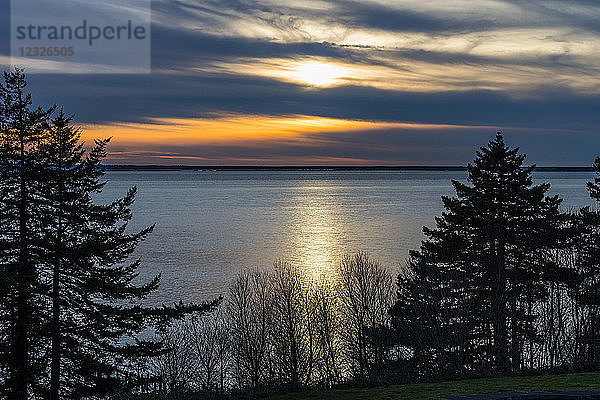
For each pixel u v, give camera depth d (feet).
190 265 357.20
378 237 490.08
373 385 105.29
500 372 106.73
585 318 138.00
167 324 101.35
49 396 90.43
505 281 133.90
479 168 146.30
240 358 147.74
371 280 164.35
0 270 82.48
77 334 92.58
